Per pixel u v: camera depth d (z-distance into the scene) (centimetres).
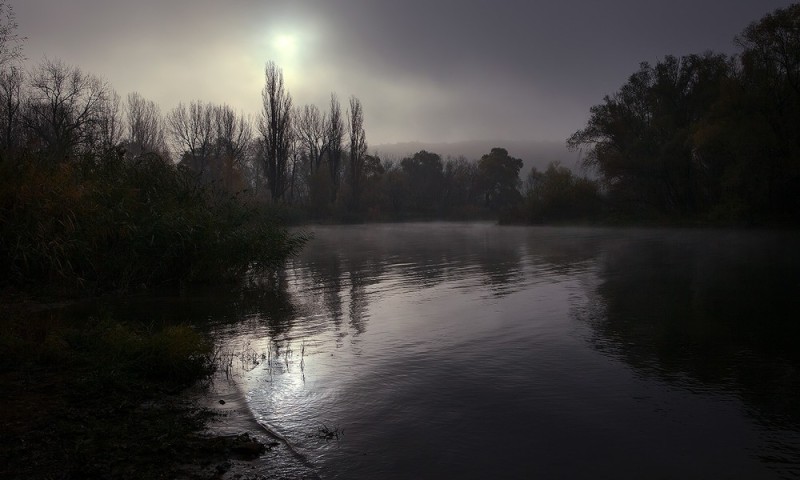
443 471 458
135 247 1577
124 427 532
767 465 474
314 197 7462
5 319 876
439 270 2016
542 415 587
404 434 535
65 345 788
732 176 4078
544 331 992
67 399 600
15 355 731
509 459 482
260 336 973
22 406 571
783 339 917
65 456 457
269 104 6644
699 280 1633
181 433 524
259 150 7425
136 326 998
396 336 966
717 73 4669
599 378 716
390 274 1914
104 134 4325
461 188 10800
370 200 8231
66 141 1886
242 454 484
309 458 479
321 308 1262
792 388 671
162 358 721
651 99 5038
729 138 3906
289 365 785
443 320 1103
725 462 479
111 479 423
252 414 590
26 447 470
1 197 1281
